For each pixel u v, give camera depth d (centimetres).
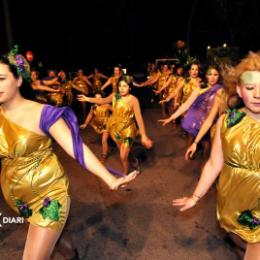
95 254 387
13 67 256
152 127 1080
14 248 405
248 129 244
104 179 262
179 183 591
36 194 271
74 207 507
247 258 256
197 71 805
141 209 496
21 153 263
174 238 417
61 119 265
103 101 590
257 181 246
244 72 236
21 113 263
